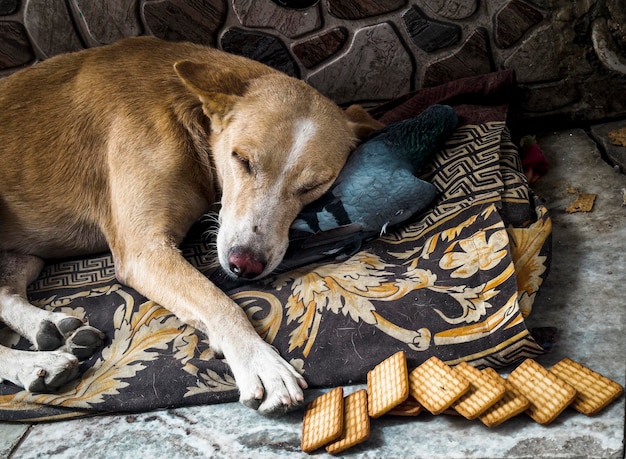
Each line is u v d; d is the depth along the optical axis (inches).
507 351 35.3
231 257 38.2
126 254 40.7
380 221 40.1
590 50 48.0
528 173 46.2
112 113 42.2
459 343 35.9
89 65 43.4
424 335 36.3
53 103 42.9
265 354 35.7
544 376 33.9
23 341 39.8
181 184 41.3
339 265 39.9
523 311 36.9
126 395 36.7
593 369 34.9
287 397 34.4
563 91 49.2
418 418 34.3
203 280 38.5
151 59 43.4
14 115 42.8
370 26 48.2
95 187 42.6
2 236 43.0
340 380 36.0
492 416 33.0
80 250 44.1
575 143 48.8
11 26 48.3
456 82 47.8
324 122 40.8
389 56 49.0
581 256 40.7
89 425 36.4
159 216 40.6
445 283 37.7
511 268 37.0
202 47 44.9
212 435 35.0
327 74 49.7
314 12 47.9
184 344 38.1
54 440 36.0
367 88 50.1
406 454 32.9
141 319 39.4
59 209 42.8
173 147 41.3
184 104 41.9
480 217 39.4
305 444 33.4
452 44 48.6
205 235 43.0
